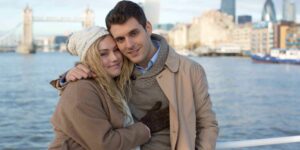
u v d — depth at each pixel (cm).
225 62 9012
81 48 207
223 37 15088
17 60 9994
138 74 222
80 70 203
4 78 4184
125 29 207
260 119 1770
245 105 2272
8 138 1329
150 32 223
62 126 197
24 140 1302
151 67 222
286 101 2461
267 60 8100
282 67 6700
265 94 2858
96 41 206
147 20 220
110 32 212
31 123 1611
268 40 11844
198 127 239
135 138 203
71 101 194
